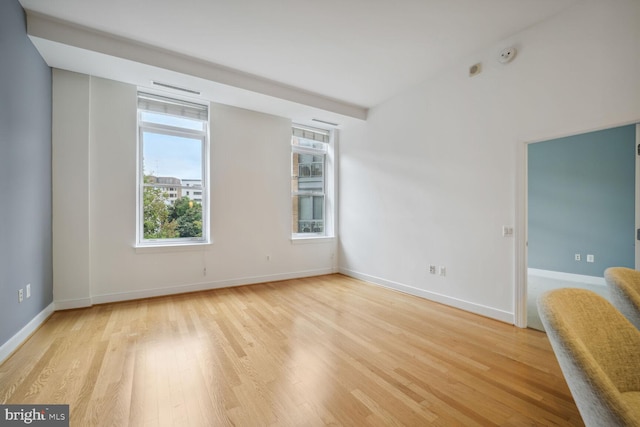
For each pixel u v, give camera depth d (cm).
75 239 328
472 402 172
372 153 475
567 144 482
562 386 188
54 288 318
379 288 436
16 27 233
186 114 406
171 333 267
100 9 245
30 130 261
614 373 100
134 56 297
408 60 333
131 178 362
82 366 208
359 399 174
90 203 339
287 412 162
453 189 350
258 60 331
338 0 236
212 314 319
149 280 376
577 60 246
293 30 276
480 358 224
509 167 295
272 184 474
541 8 250
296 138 520
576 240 473
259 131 459
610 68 229
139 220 380
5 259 218
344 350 237
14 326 231
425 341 254
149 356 224
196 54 317
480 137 321
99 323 288
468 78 331
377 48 308
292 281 479
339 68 350
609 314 106
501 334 269
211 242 418
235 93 378
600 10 233
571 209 478
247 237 451
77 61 297
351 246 518
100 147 344
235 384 188
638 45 216
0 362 210
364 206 490
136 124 364
